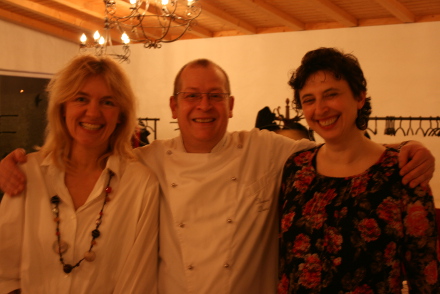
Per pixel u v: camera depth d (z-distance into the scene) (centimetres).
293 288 152
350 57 155
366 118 158
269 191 187
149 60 720
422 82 569
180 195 185
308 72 155
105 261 170
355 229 144
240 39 666
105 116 174
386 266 140
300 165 167
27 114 641
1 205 171
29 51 641
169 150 198
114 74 176
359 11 564
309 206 156
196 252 178
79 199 175
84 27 630
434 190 562
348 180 151
